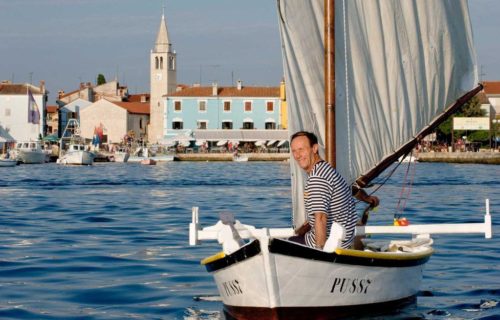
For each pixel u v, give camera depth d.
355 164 12.27
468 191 47.00
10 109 130.00
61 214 30.50
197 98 130.00
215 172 80.56
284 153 122.06
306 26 11.52
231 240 10.09
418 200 38.94
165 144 129.00
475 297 13.18
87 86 157.75
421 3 13.36
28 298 13.25
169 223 26.56
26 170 86.44
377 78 12.69
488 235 12.26
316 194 10.07
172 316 11.88
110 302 12.98
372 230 12.44
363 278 10.49
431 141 120.38
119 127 140.50
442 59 13.74
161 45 140.25
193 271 15.97
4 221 27.30
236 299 10.38
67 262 17.14
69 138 128.50
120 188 51.88
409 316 11.48
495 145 123.00
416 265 11.86
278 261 9.55
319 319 10.29
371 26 12.59
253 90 130.38
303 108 11.43
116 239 21.58
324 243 10.03
